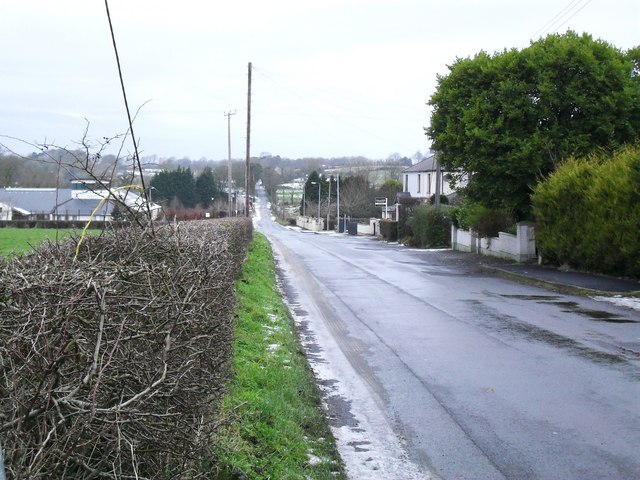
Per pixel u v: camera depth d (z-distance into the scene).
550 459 5.84
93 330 3.30
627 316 13.49
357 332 11.90
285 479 4.91
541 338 11.20
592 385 8.20
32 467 2.71
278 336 10.04
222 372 5.36
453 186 28.48
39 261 4.59
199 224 13.93
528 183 24.28
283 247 39.03
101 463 3.16
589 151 23.02
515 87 23.56
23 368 2.98
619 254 18.44
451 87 26.02
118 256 5.36
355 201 85.38
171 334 3.74
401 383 8.44
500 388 8.13
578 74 23.47
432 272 23.19
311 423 6.62
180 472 3.67
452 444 6.27
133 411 3.03
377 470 5.65
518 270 22.02
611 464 5.71
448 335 11.54
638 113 23.53
